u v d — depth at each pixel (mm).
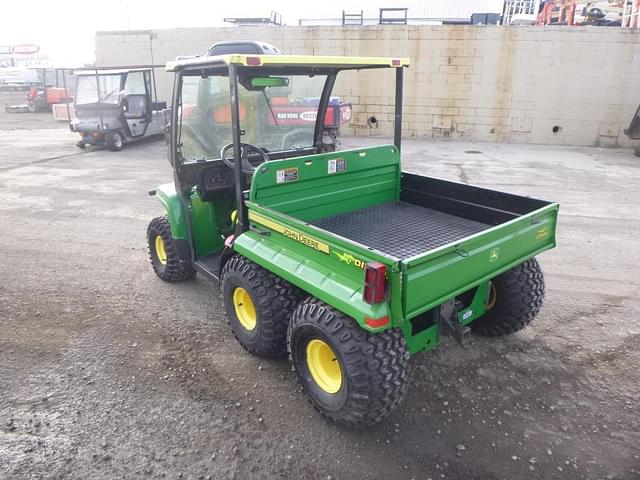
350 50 13383
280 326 3168
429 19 18859
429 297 2471
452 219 3764
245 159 3820
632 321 3920
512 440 2727
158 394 3104
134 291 4480
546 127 12828
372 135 13875
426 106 13359
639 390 3121
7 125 17250
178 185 3938
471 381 3215
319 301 2760
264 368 3361
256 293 3156
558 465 2559
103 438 2742
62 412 2945
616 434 2764
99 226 6254
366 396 2537
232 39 14180
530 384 3184
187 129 3797
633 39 11734
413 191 4090
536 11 17500
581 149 12242
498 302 3486
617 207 6988
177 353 3537
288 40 13742
